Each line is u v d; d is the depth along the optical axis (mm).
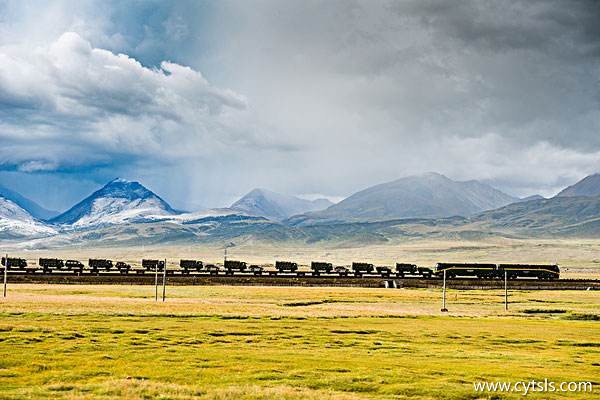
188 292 129875
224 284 154750
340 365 51594
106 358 53750
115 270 176625
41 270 165375
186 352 57344
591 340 70125
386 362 53594
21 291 121812
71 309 88188
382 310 102062
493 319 93125
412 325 81125
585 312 107375
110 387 42250
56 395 40406
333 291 139125
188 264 186625
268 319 84125
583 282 167750
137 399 39344
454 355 58438
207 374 47906
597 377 48938
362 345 63906
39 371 48594
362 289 148250
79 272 160375
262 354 56969
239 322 80000
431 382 45625
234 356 55438
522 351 62656
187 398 39781
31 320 76375
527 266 177375
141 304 99000
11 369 48906
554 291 155875
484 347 64562
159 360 53188
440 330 76062
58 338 63031
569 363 55500
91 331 68125
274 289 141375
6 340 61219
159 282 151375
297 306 109000
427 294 138375
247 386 43469
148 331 69375
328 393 41938
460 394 42469
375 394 42469
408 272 178625
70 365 50625
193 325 75312
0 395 40281
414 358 56344
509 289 163000
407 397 41656
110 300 104750
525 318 97500
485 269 173750
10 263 174750
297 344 63812
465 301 125938
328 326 77812
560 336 73000
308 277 160625
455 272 172500
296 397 40281
